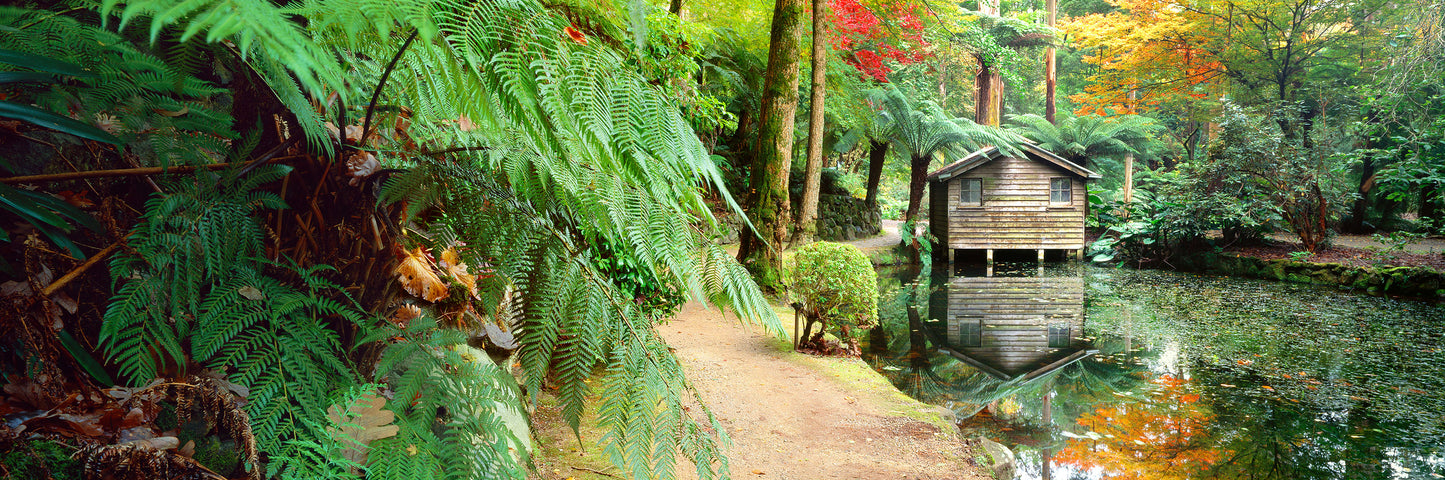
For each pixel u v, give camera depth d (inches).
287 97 32.5
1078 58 1240.2
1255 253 543.8
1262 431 183.8
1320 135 557.3
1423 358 266.1
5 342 35.7
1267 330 321.7
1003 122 1198.9
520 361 40.2
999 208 634.8
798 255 224.7
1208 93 791.7
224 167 35.3
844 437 148.0
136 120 32.9
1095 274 554.3
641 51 46.6
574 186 34.5
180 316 34.7
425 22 20.9
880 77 590.6
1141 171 939.3
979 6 927.7
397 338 43.9
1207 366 258.2
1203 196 581.6
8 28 28.5
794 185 653.3
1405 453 170.4
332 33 25.0
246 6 16.6
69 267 38.7
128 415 37.9
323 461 36.5
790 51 311.3
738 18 438.3
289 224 39.6
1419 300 405.4
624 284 127.0
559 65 30.2
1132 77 844.6
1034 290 461.7
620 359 42.2
